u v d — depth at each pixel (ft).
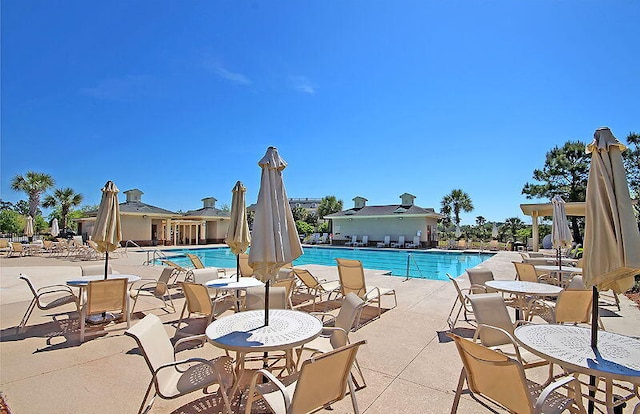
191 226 104.17
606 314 20.66
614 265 8.01
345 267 21.01
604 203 8.36
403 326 18.24
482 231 127.95
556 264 35.35
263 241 10.21
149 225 92.63
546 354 8.32
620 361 7.90
